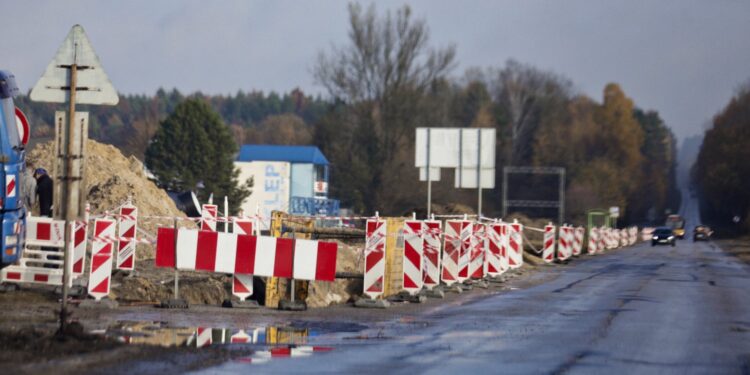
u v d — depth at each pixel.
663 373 39.38
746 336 53.12
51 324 49.09
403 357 42.22
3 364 36.75
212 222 70.25
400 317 60.88
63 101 45.00
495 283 98.50
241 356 41.38
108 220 60.62
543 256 147.50
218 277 71.50
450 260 86.06
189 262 62.25
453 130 127.56
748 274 125.06
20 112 61.84
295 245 62.12
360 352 43.62
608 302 74.69
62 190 43.97
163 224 101.19
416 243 72.50
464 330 53.66
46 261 62.69
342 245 88.25
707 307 71.44
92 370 36.41
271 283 65.00
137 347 42.41
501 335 51.38
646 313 65.50
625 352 45.34
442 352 44.09
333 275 61.91
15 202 53.47
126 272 70.69
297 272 62.19
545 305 71.62
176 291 62.47
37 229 62.94
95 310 58.19
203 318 56.34
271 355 41.94
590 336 51.50
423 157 128.38
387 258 74.31
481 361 41.44
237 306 62.88
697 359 43.59
